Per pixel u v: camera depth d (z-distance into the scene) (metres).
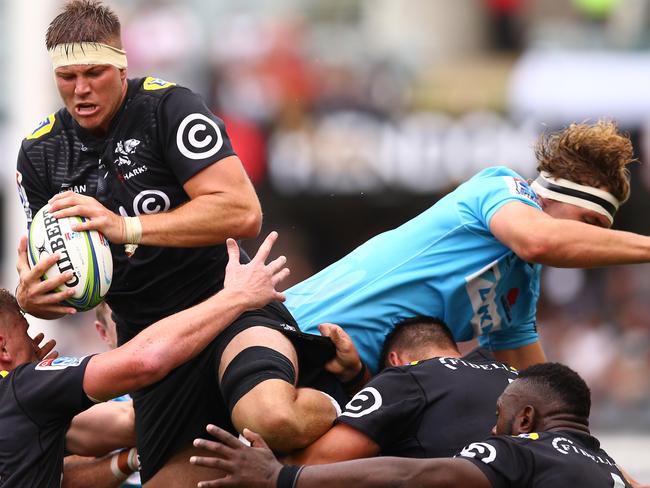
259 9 46.56
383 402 16.06
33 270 15.19
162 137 15.90
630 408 42.44
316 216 45.22
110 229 15.41
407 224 18.41
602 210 17.53
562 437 15.08
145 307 16.91
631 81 43.72
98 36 15.44
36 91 34.53
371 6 48.31
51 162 16.38
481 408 16.25
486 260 17.75
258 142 42.53
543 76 44.06
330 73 43.41
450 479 14.42
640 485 17.78
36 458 16.08
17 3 34.62
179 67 44.03
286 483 14.62
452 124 43.03
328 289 18.17
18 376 16.16
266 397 15.23
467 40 49.91
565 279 46.50
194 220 15.59
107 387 15.59
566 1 49.47
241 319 16.55
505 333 19.47
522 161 42.72
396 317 17.89
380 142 42.75
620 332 45.16
